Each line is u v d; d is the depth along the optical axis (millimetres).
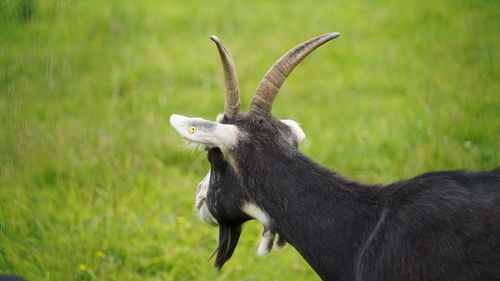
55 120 27375
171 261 21469
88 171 26094
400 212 12883
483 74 35062
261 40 42188
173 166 27953
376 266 12719
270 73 14555
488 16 44281
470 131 28250
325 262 13648
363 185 13844
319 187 13812
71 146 27047
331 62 40125
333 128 30969
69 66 32719
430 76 36625
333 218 13609
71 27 37875
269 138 14078
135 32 43906
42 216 22359
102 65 37781
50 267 19969
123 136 28859
